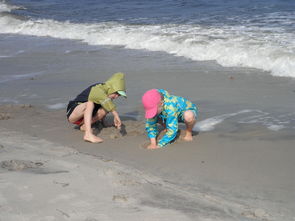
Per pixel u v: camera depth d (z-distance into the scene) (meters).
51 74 9.74
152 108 5.32
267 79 8.53
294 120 6.24
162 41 12.22
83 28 15.63
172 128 5.46
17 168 4.53
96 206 3.57
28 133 6.16
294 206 3.90
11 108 7.38
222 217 3.54
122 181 4.18
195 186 4.34
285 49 9.98
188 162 5.00
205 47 11.07
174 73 9.29
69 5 22.08
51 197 3.72
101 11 19.33
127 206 3.61
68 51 12.42
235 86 8.15
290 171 4.64
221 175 4.62
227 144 5.50
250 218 3.60
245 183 4.40
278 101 7.16
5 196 3.72
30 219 3.30
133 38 13.08
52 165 4.65
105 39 13.52
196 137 5.82
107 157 5.23
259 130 5.94
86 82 8.92
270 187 4.30
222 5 17.50
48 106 7.48
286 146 5.33
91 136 5.79
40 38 15.33
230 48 10.58
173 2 19.41
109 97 6.00
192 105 5.69
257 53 9.98
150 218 3.38
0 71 10.27
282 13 14.88
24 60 11.42
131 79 8.99
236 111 6.79
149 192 4.00
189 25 14.13
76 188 3.95
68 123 6.58
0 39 15.52
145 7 19.00
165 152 5.34
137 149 5.47
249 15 14.99
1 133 6.12
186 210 3.61
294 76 8.62
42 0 24.41
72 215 3.39
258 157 5.05
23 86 8.82
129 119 6.73
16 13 20.06
